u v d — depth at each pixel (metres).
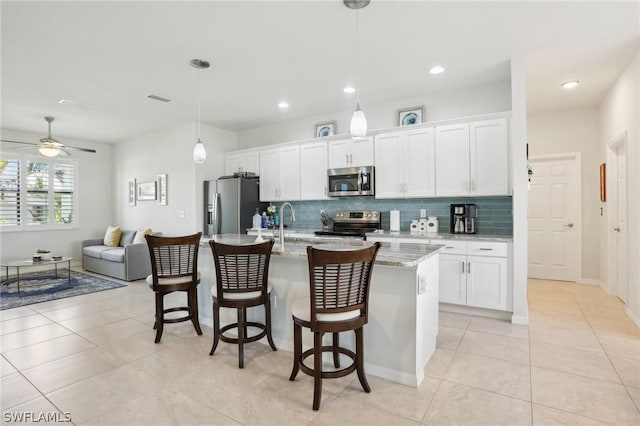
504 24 2.68
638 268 3.22
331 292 1.99
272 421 1.83
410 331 2.18
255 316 2.98
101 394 2.09
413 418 1.85
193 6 2.38
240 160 5.87
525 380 2.23
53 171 6.54
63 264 6.61
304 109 4.95
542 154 5.17
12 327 3.29
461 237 3.62
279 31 2.75
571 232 5.10
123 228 7.09
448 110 4.22
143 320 3.49
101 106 4.69
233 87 4.01
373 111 4.76
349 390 2.13
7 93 4.14
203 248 3.36
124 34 2.76
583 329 3.15
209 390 2.13
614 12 2.51
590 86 4.07
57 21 2.55
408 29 2.73
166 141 6.11
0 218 5.91
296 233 4.91
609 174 4.27
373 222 4.72
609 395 2.05
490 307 3.46
